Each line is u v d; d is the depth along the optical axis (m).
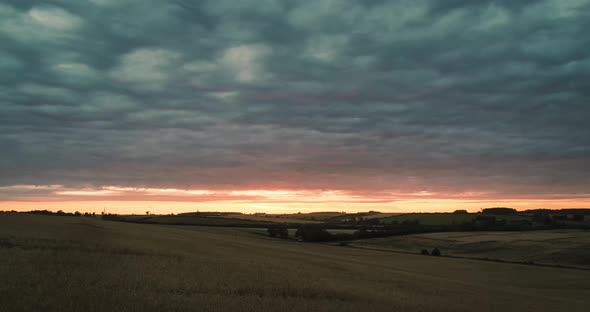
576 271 65.06
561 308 29.17
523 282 53.69
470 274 58.84
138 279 19.02
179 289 18.41
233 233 113.81
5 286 14.88
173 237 59.69
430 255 87.12
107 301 13.98
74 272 19.06
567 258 75.88
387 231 120.69
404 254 86.25
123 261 25.25
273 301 17.61
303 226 145.12
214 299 16.58
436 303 22.62
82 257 24.84
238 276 24.19
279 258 45.44
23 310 12.16
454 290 31.62
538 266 69.94
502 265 70.31
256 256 44.47
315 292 21.28
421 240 107.44
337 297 20.89
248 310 15.15
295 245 89.94
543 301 32.62
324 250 83.38
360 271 39.38
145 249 33.66
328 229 137.50
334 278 29.88
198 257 32.81
